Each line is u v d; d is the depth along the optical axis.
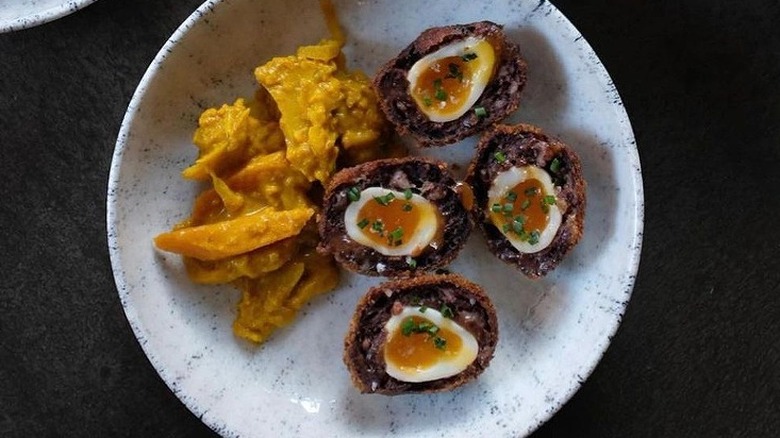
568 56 0.29
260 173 0.30
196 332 0.31
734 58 0.33
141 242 0.30
